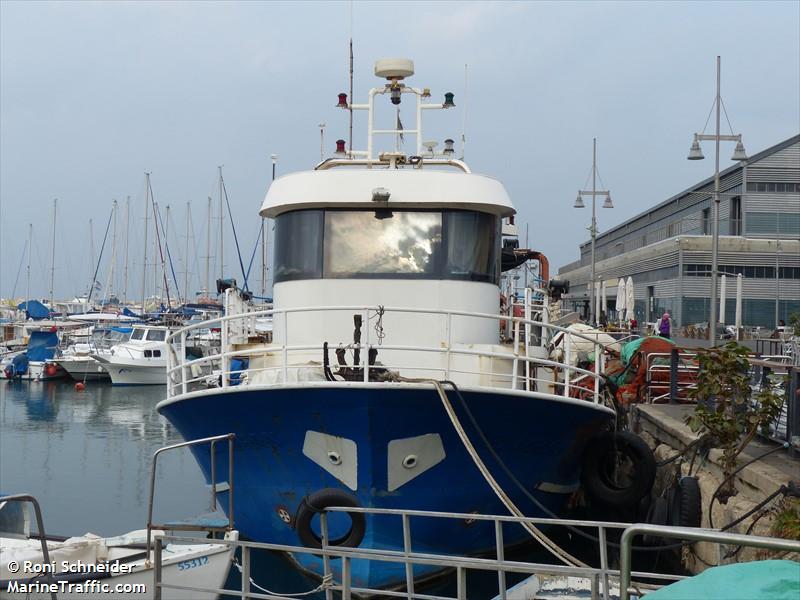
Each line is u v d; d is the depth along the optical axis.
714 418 10.04
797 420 10.09
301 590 9.81
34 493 17.62
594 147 33.00
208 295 63.28
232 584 10.16
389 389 8.55
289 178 10.81
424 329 10.31
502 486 9.82
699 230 46.81
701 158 22.72
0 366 46.28
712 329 21.47
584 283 67.12
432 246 10.48
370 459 8.91
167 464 21.28
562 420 9.92
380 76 12.68
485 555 10.09
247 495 10.10
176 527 8.84
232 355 9.70
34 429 28.08
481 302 10.59
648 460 11.00
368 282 10.39
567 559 8.30
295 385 8.79
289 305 10.66
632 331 30.84
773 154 42.16
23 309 68.69
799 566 3.99
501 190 10.85
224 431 9.86
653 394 17.28
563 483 11.02
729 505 9.21
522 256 14.52
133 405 35.25
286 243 10.85
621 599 4.68
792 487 7.84
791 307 41.47
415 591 9.63
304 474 9.42
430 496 9.34
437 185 10.41
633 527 4.65
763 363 10.91
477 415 9.07
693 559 9.99
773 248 41.41
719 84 22.34
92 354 43.72
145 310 64.69
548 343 13.48
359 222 10.56
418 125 12.58
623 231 64.56
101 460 21.92
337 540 8.93
